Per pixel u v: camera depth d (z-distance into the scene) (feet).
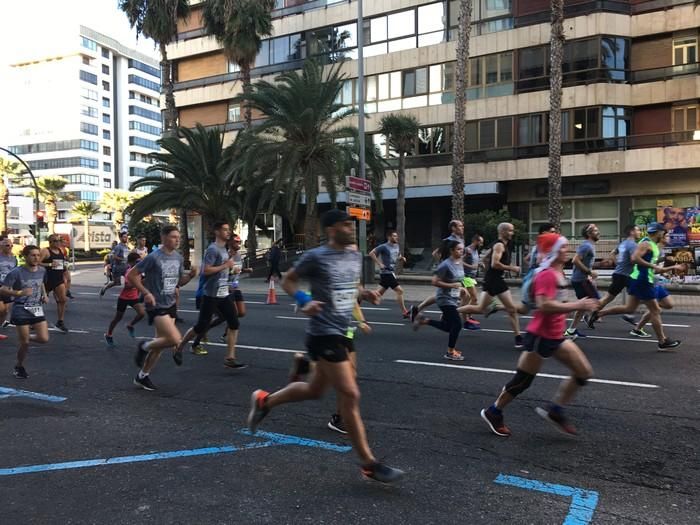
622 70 85.46
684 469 13.08
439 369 23.45
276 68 117.29
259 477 12.84
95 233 208.44
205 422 17.03
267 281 81.76
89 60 350.43
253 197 89.81
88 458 14.17
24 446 15.11
